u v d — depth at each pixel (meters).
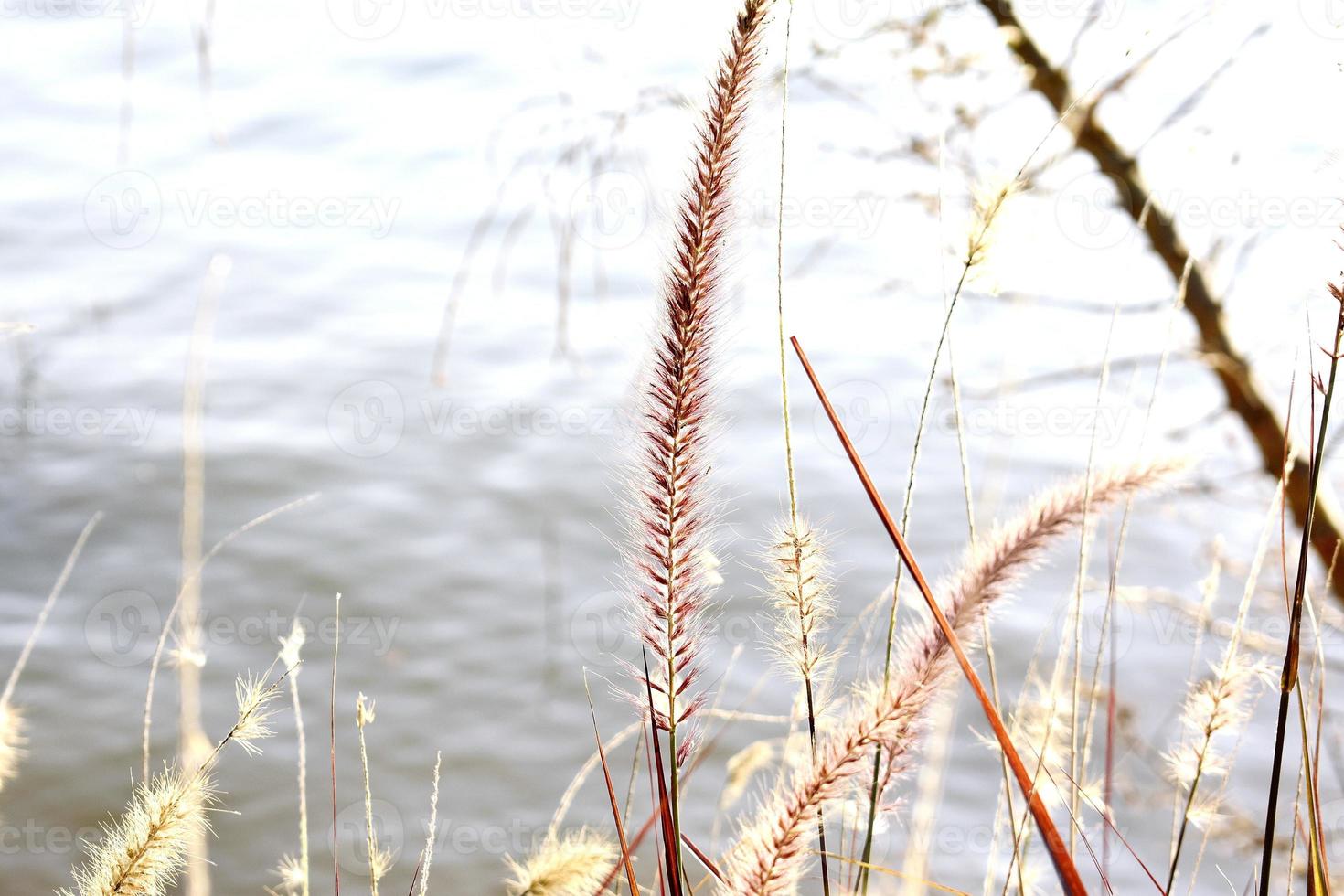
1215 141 4.51
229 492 11.94
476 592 10.84
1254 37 4.14
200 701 9.45
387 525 11.51
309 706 9.60
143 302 14.91
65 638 10.10
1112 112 4.84
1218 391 9.33
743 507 10.84
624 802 8.70
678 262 1.26
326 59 19.02
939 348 1.51
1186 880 6.99
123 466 12.20
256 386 13.48
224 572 11.12
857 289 12.67
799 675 1.42
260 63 19.06
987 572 1.36
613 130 5.30
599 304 14.42
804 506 10.97
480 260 15.15
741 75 1.25
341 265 15.48
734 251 1.26
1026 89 4.74
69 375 13.45
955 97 4.67
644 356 1.28
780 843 1.21
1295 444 1.72
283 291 14.93
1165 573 9.12
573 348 13.72
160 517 11.68
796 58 4.75
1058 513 1.40
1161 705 7.60
